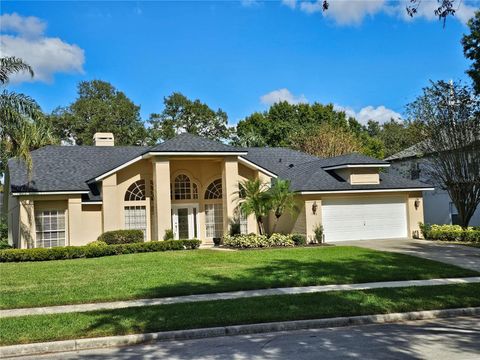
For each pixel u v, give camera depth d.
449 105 27.80
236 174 26.06
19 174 24.80
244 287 13.23
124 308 10.88
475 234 24.91
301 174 28.61
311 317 9.95
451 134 27.69
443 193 32.59
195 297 12.24
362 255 19.73
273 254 20.50
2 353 8.16
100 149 29.39
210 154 25.14
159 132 58.91
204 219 27.62
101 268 17.20
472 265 16.88
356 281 14.13
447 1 9.43
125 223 25.58
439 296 11.79
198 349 8.17
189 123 60.69
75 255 21.14
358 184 26.86
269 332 9.41
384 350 7.73
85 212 25.06
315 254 20.33
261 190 26.19
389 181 27.89
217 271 16.06
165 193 24.55
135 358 7.73
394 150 53.91
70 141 55.06
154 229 25.56
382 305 10.83
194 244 23.70
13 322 9.73
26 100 22.11
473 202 27.66
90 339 8.59
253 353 7.78
